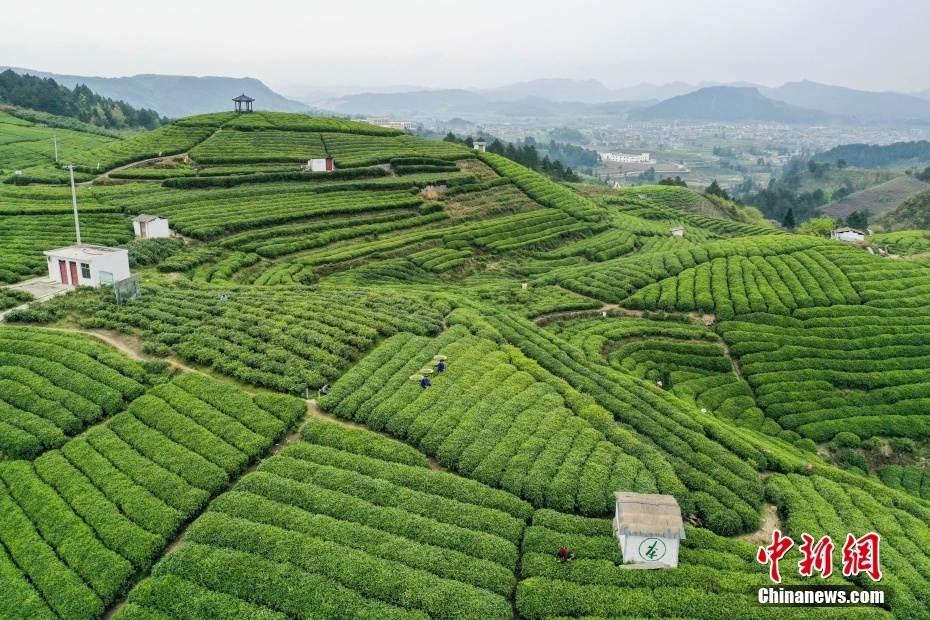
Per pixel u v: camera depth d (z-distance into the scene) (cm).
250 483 3086
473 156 13925
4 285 5409
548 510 3069
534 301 7169
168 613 2433
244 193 9694
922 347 6378
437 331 5144
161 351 4212
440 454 3438
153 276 5912
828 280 7756
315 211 9119
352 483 3108
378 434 3594
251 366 4181
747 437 4353
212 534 2756
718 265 8306
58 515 2856
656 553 2739
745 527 3181
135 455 3256
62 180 9825
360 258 8138
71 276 5469
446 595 2520
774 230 15025
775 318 6875
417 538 2819
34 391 3709
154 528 2812
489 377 4291
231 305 5047
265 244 7944
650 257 9050
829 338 6525
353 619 2406
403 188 11044
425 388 4047
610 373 4834
